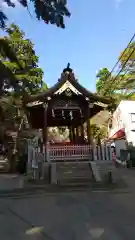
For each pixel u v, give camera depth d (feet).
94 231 24.75
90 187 46.96
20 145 69.97
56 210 32.76
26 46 83.61
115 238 22.80
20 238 23.32
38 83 85.92
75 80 66.85
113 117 123.34
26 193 42.47
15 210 33.04
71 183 49.55
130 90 123.75
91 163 58.65
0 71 30.25
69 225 26.76
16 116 70.13
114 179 51.75
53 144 72.49
